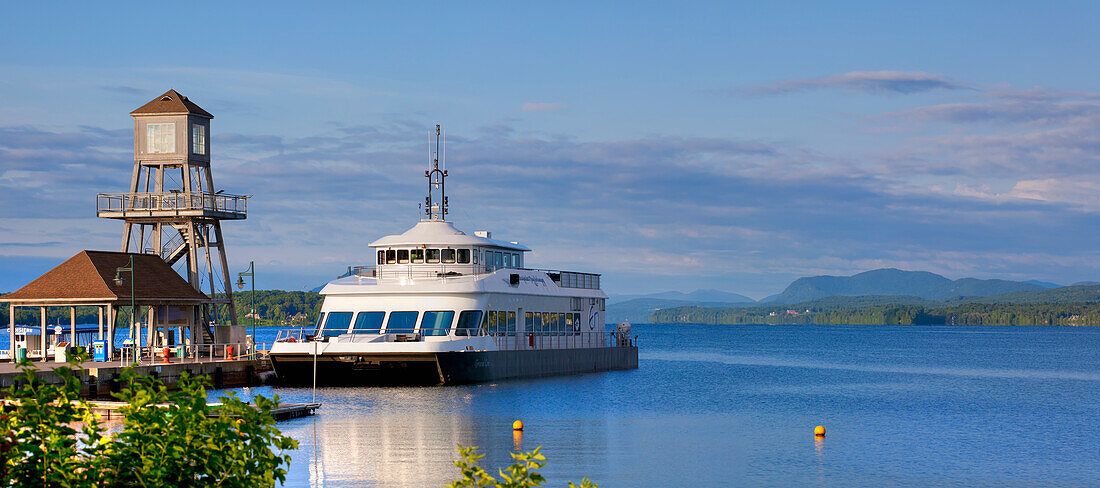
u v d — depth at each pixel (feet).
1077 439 162.50
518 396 199.52
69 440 45.01
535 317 236.84
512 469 47.34
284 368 202.80
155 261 227.61
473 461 47.98
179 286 224.53
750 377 310.86
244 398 184.03
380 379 207.41
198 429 45.27
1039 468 134.92
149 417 45.32
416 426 159.63
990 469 134.41
